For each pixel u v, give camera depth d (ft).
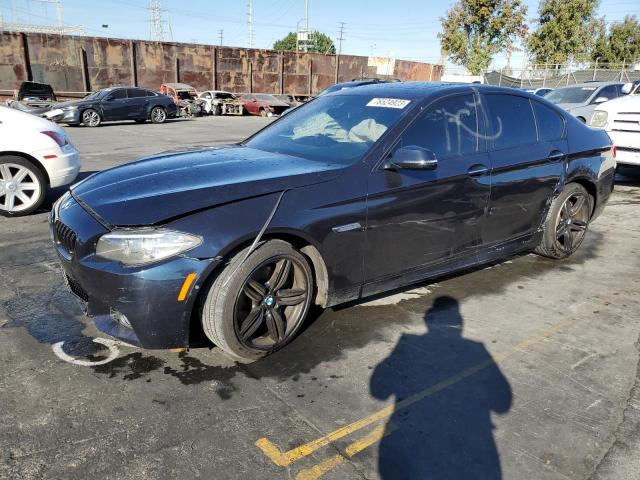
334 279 10.20
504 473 7.11
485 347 10.54
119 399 8.44
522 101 14.05
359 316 11.74
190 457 7.20
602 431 8.03
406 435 7.81
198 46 103.35
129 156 35.29
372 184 10.36
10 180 19.06
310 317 11.56
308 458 7.27
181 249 8.37
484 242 13.02
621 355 10.38
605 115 27.99
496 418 8.28
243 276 8.86
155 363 9.57
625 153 27.25
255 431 7.79
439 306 12.44
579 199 15.58
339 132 11.76
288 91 117.19
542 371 9.70
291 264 9.62
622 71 102.89
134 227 8.45
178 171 10.18
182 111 85.05
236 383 9.02
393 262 11.08
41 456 7.10
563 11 128.36
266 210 9.07
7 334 10.44
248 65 110.42
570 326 11.60
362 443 7.61
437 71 138.00
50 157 19.47
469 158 12.14
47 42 87.25
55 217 10.19
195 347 10.19
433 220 11.49
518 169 13.24
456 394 8.89
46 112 61.52
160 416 8.05
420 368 9.68
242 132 57.98
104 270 8.44
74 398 8.43
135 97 67.77
